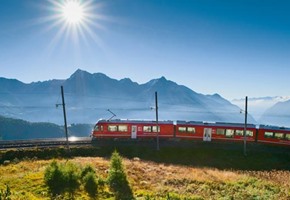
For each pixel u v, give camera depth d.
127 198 26.58
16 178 30.14
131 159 48.38
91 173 29.34
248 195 29.52
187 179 34.69
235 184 33.41
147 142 57.03
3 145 49.00
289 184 34.34
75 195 26.19
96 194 27.16
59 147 49.72
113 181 30.33
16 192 25.09
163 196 27.94
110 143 55.09
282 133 54.75
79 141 55.25
